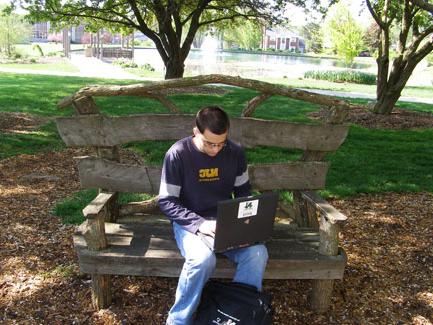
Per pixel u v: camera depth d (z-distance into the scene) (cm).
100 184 325
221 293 260
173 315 265
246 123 333
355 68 4378
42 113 1001
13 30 3697
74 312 300
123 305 309
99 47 3969
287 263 284
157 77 2327
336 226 287
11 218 441
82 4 1612
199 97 1353
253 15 1700
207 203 284
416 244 427
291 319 303
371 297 335
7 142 731
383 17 1215
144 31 1633
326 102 331
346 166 681
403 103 1565
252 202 259
